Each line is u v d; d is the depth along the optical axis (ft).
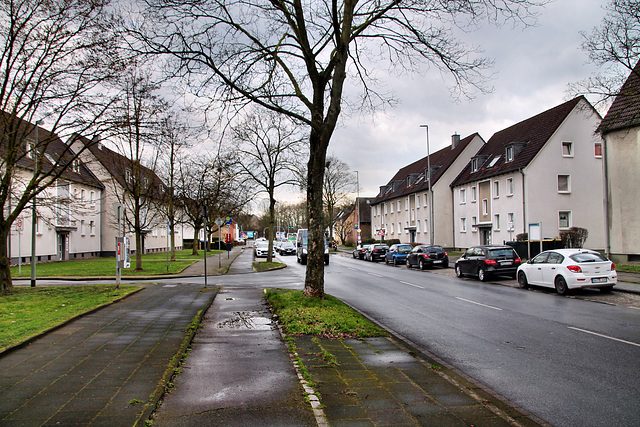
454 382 17.70
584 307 39.17
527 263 54.85
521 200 110.93
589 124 112.06
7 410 14.06
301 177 98.22
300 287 57.06
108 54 40.50
